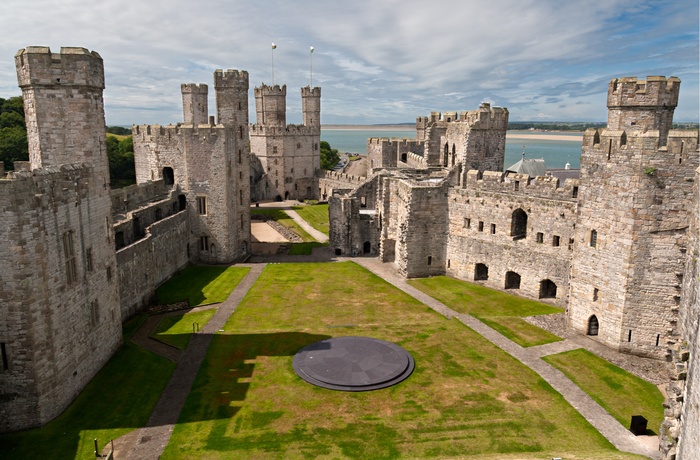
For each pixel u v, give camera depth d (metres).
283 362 36.19
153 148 63.72
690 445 17.03
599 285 38.25
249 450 26.41
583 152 38.47
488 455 25.67
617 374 34.12
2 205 25.47
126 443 26.89
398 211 61.06
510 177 50.94
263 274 58.62
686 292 26.08
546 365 35.62
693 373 17.25
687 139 32.88
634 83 40.41
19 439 26.89
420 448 26.58
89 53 32.19
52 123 31.80
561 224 46.78
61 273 29.17
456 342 39.56
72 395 30.50
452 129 69.38
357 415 29.67
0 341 26.83
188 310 46.78
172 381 33.44
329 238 70.94
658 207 34.19
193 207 62.56
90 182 32.88
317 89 118.81
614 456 24.92
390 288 53.34
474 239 54.41
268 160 115.94
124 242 48.16
